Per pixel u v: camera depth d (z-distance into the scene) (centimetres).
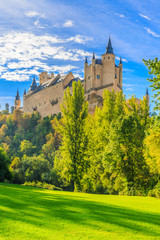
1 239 871
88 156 4162
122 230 1019
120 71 13262
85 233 968
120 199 2181
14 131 17388
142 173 3131
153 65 2088
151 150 2397
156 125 2236
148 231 1015
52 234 944
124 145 3288
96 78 12669
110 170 3353
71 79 15412
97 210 1391
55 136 12962
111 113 4262
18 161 8050
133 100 4122
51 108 16075
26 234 930
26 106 19250
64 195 2303
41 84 19700
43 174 7094
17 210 1309
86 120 4312
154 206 1670
